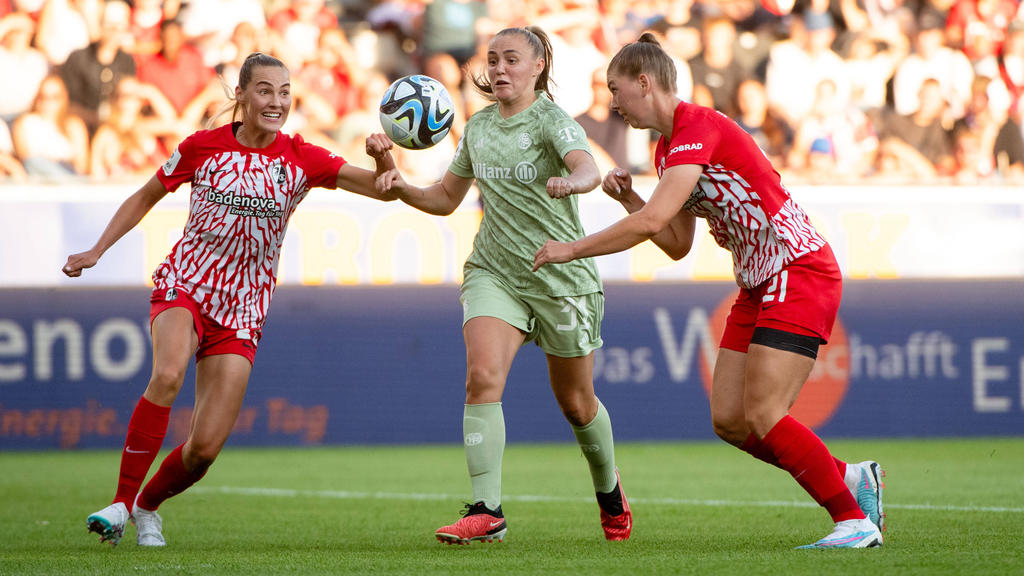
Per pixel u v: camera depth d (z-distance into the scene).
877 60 53.81
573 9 51.88
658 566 14.32
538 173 17.78
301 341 46.19
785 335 15.87
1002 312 48.66
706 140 15.90
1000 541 17.34
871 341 48.03
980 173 53.97
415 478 34.06
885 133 53.66
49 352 44.62
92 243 45.12
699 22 53.25
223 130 18.28
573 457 41.50
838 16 54.12
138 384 45.09
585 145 17.34
